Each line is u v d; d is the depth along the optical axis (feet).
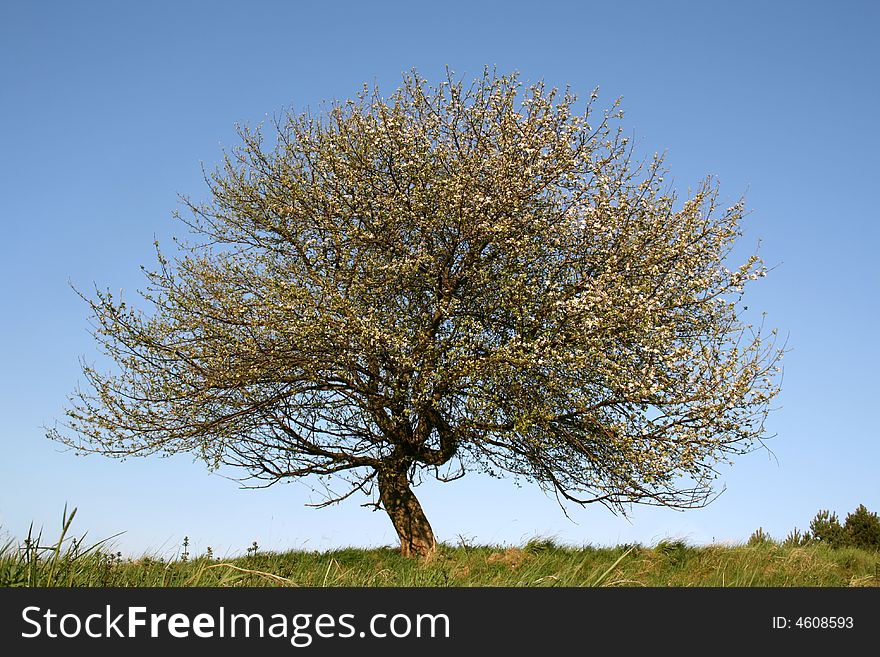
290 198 49.21
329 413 49.65
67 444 45.47
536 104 47.14
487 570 34.12
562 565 34.96
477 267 46.88
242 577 24.41
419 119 48.32
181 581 23.03
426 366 43.83
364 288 45.65
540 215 46.03
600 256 45.60
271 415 48.49
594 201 45.93
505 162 44.83
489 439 46.39
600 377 43.57
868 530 64.39
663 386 41.86
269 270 50.16
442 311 45.01
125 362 46.24
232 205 51.34
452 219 45.60
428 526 49.67
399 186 47.47
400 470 49.57
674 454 42.19
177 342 47.06
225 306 47.70
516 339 43.78
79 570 21.57
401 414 47.19
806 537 66.28
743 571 39.17
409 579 27.76
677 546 48.16
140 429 45.57
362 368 47.47
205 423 46.03
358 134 48.62
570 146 45.70
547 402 44.01
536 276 46.14
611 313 41.32
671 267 44.62
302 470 49.21
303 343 43.70
